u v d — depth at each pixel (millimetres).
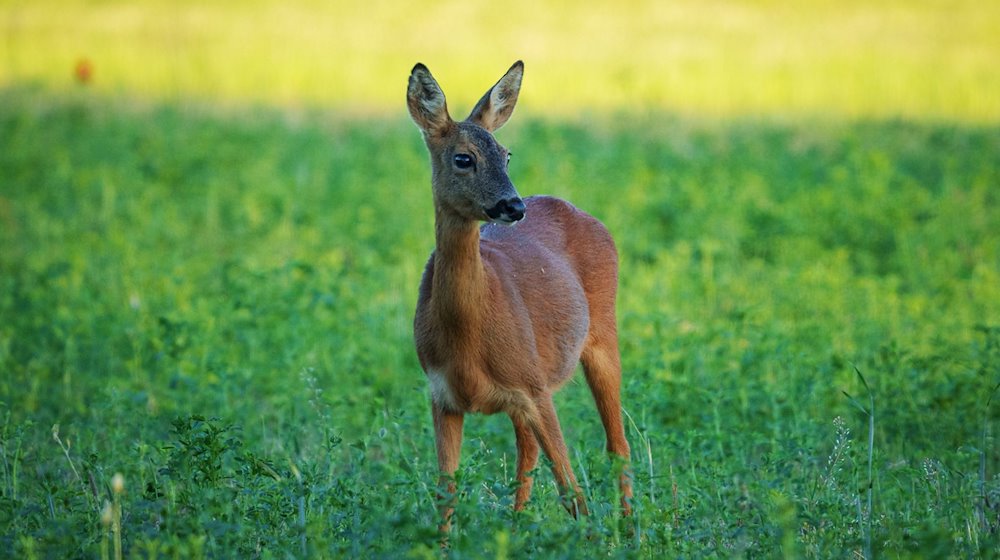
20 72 40031
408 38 48562
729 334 14492
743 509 10359
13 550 8945
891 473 10281
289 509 9836
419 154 26703
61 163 25422
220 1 57438
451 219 10523
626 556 8680
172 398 13297
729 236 20125
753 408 12570
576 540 8891
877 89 37250
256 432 12648
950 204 21328
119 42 46531
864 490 9914
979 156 25828
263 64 41844
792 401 12508
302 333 14984
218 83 38562
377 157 26109
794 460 11078
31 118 30422
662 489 10734
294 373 13883
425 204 22406
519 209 10312
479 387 10633
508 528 8828
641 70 40781
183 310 15336
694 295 17141
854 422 12422
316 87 38219
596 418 12750
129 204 22578
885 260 19500
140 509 9656
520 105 34094
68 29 49594
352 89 38000
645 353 14031
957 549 9336
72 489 10164
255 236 20922
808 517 9352
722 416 12445
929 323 15352
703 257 19141
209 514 9492
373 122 32406
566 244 12367
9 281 18031
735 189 22469
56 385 14133
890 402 12539
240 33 49250
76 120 30781
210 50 44906
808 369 13258
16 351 15273
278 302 15719
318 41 47531
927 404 12445
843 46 46188
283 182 23891
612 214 20531
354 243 20281
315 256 18562
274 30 50125
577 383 13789
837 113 33562
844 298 16609
